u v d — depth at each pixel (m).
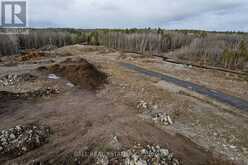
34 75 16.58
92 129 8.21
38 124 8.38
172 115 10.34
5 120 8.75
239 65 31.56
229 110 11.73
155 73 22.20
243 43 39.72
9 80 14.95
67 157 6.25
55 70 18.55
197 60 37.12
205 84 17.91
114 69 23.34
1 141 6.79
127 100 12.39
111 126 8.52
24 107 10.48
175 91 15.09
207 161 6.57
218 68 28.53
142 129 8.41
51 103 11.32
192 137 8.23
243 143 7.97
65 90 13.75
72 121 8.96
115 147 6.61
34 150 6.69
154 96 13.35
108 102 11.91
